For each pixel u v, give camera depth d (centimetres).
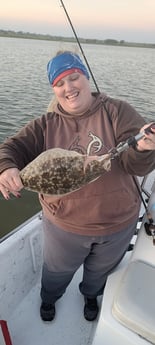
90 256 173
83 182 121
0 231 556
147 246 169
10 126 1027
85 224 152
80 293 222
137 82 2073
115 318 147
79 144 146
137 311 143
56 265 175
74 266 175
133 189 156
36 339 194
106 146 143
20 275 208
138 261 164
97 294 199
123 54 5147
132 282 153
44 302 200
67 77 136
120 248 166
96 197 146
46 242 172
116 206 150
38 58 3147
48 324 202
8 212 612
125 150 130
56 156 120
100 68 2594
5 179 127
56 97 147
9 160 138
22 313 208
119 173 146
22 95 1456
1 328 170
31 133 155
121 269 179
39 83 1795
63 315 208
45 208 161
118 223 154
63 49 144
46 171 119
